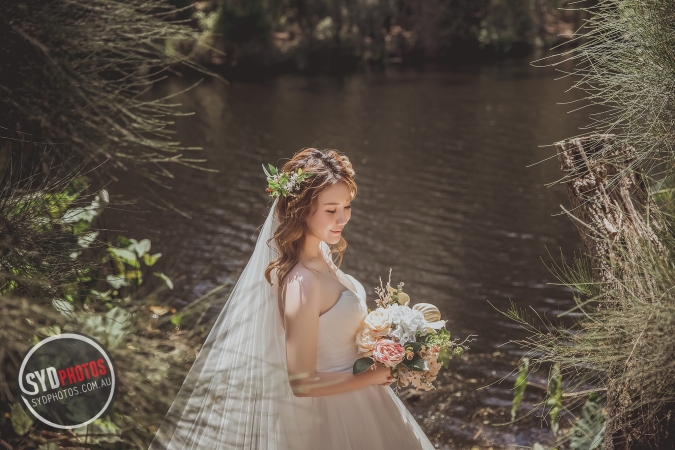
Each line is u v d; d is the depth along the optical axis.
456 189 10.67
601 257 2.04
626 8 1.85
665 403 1.69
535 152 13.11
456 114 17.59
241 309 2.02
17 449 1.54
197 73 26.42
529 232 8.45
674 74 1.76
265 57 28.72
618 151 2.21
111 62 2.17
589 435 2.40
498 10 32.91
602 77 1.87
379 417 2.10
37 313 1.46
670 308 1.54
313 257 2.02
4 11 1.96
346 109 18.98
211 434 1.54
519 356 4.84
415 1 32.97
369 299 6.35
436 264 7.33
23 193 1.81
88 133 2.08
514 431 3.65
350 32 31.44
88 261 1.92
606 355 1.72
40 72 2.00
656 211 1.90
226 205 9.79
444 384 4.31
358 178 11.50
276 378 1.90
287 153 13.59
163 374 1.45
